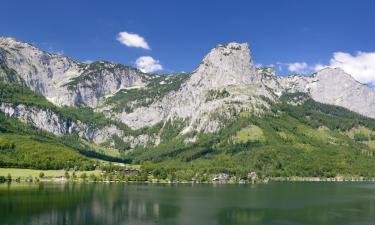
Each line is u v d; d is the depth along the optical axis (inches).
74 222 7618.1
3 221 7504.9
